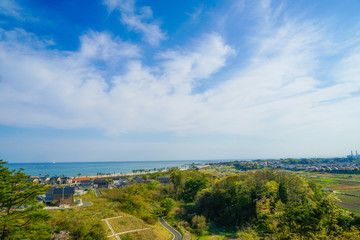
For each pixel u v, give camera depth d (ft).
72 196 321.93
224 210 338.75
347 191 449.06
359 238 149.07
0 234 122.11
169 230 278.26
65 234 184.34
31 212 140.67
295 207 204.64
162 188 486.38
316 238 158.81
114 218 248.11
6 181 132.05
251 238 197.57
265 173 380.78
